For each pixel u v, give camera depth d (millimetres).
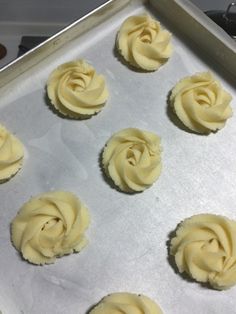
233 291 192
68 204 201
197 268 191
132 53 234
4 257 196
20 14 289
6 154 208
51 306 189
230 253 192
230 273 188
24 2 290
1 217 204
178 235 197
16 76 228
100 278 194
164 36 238
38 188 210
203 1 281
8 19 289
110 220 205
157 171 212
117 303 179
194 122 222
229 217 207
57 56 237
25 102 226
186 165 217
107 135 222
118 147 213
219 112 220
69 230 193
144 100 230
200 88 226
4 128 214
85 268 195
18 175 212
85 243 198
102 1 290
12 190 209
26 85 230
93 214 205
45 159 216
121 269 196
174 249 196
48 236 193
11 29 287
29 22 288
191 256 190
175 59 240
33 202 200
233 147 221
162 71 237
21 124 222
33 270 194
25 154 216
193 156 219
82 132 222
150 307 183
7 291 190
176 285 193
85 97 222
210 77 228
